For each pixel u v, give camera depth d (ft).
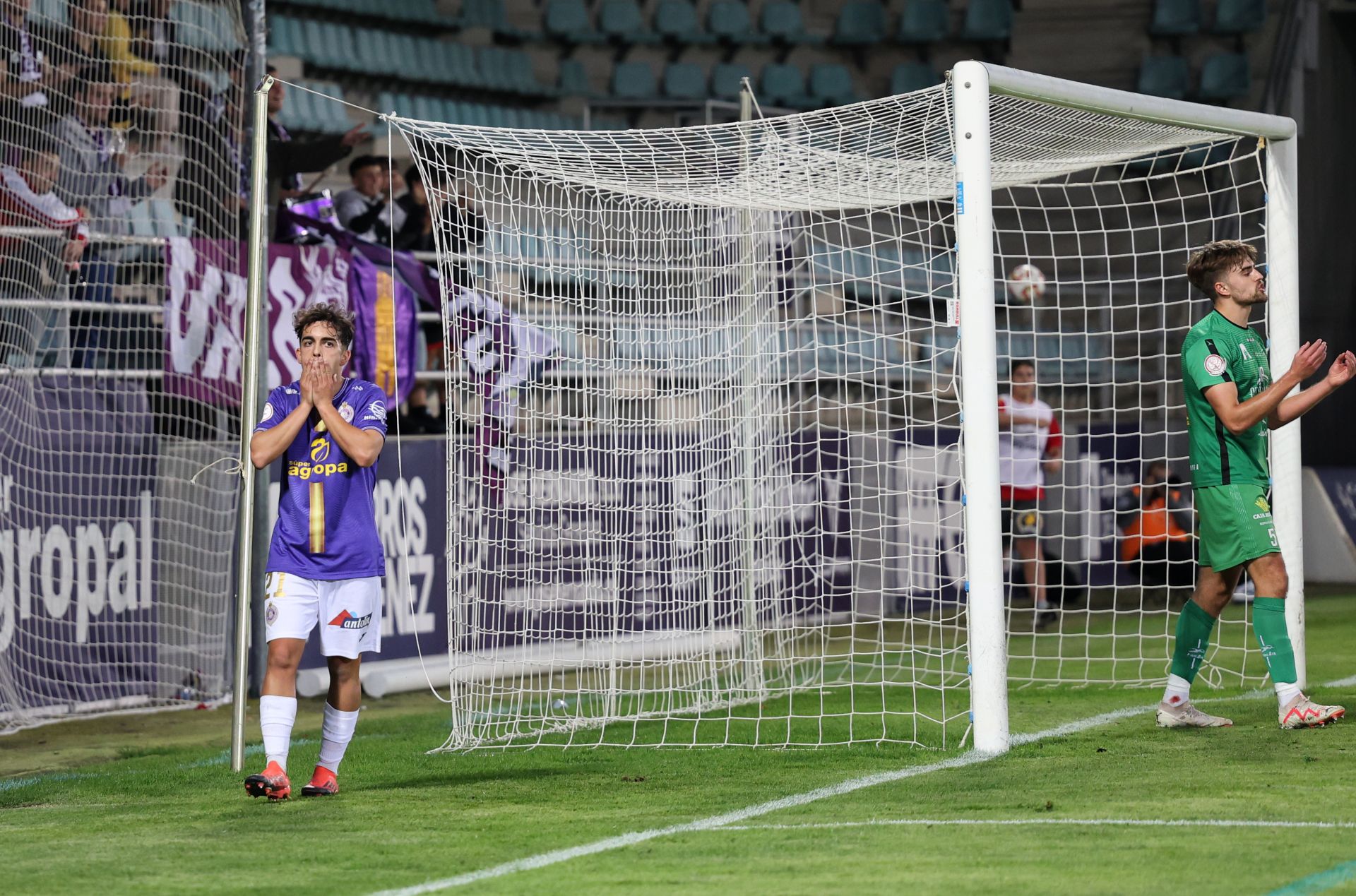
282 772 63.82
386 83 198.39
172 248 101.96
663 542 98.89
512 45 223.92
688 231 99.96
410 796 65.10
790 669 110.83
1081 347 194.80
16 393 91.81
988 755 71.36
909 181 91.61
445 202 91.20
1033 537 142.41
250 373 74.64
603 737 82.79
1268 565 74.59
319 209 124.77
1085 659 114.93
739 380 99.76
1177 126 84.74
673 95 229.04
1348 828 53.01
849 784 65.10
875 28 234.17
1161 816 55.93
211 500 103.09
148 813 62.90
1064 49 227.61
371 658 109.70
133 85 109.60
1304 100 210.38
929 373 178.50
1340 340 208.95
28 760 82.74
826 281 177.99
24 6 102.12
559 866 50.60
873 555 145.59
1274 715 80.38
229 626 104.47
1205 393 72.74
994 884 46.32
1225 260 73.41
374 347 115.75
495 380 93.25
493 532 97.50
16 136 100.27
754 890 46.44
